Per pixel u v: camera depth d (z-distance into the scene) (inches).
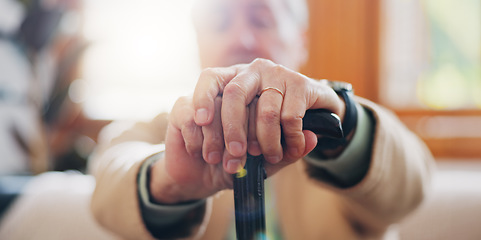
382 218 19.8
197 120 10.9
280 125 10.8
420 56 52.2
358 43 51.0
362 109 16.4
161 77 56.7
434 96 52.2
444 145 50.7
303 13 30.6
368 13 50.8
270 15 25.9
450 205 28.9
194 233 17.3
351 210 22.7
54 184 31.6
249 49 25.9
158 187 15.5
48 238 28.0
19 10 57.9
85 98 53.2
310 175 17.7
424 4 51.6
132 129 27.8
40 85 46.9
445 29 51.6
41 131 45.6
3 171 50.7
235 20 25.7
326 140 14.5
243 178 10.5
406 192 18.1
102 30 54.7
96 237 28.0
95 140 52.1
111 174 18.6
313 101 11.6
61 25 47.5
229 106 10.6
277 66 11.6
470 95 51.4
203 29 26.3
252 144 10.7
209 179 13.5
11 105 54.2
